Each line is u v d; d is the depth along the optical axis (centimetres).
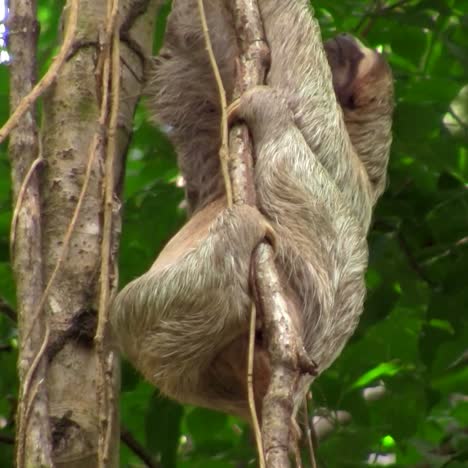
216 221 962
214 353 982
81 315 970
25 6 962
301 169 1070
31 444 796
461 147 1586
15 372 1516
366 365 1597
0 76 1452
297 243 1044
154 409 1440
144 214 1512
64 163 1024
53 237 995
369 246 1510
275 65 1136
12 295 1548
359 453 1543
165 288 967
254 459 1514
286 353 712
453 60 1697
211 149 1277
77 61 1068
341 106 1317
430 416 1834
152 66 1273
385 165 1333
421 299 1598
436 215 1548
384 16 1591
